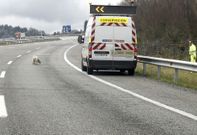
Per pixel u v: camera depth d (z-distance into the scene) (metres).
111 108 10.27
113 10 20.38
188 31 54.66
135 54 19.77
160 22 59.72
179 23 57.12
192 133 7.67
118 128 8.02
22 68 22.84
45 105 10.58
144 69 20.22
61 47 56.44
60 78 17.67
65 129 7.88
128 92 13.36
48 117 9.02
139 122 8.62
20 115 9.23
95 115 9.33
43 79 17.09
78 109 10.07
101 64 19.64
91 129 7.89
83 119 8.85
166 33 56.06
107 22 19.77
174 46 49.41
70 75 19.23
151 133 7.63
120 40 19.73
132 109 10.16
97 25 19.72
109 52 19.64
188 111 9.97
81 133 7.56
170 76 19.20
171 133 7.66
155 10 62.25
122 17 19.83
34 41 85.38
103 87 14.65
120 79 17.78
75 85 15.13
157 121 8.73
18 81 16.14
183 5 58.44
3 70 21.27
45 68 23.17
